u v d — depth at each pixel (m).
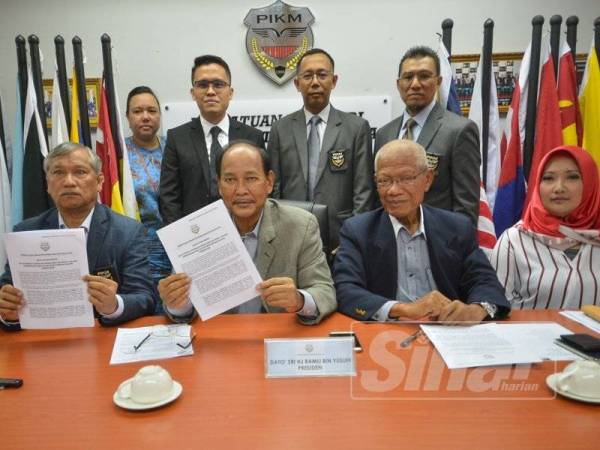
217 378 1.09
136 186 3.03
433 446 0.81
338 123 2.75
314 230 1.75
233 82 3.58
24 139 2.98
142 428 0.88
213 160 2.74
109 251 1.78
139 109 3.05
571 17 2.84
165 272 2.94
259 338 1.36
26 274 1.36
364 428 0.87
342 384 1.05
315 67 2.72
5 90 3.61
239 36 3.52
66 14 3.54
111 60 3.06
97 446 0.82
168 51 3.56
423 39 3.46
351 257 1.75
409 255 1.77
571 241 1.83
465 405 0.94
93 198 1.81
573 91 2.78
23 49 3.05
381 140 2.80
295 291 1.41
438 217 1.80
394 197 1.68
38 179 2.94
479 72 2.90
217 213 1.33
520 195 2.83
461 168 2.39
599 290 1.76
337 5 3.47
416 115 2.60
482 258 1.75
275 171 2.84
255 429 0.87
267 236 1.70
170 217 2.72
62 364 1.20
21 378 1.11
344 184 2.69
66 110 3.12
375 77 3.52
